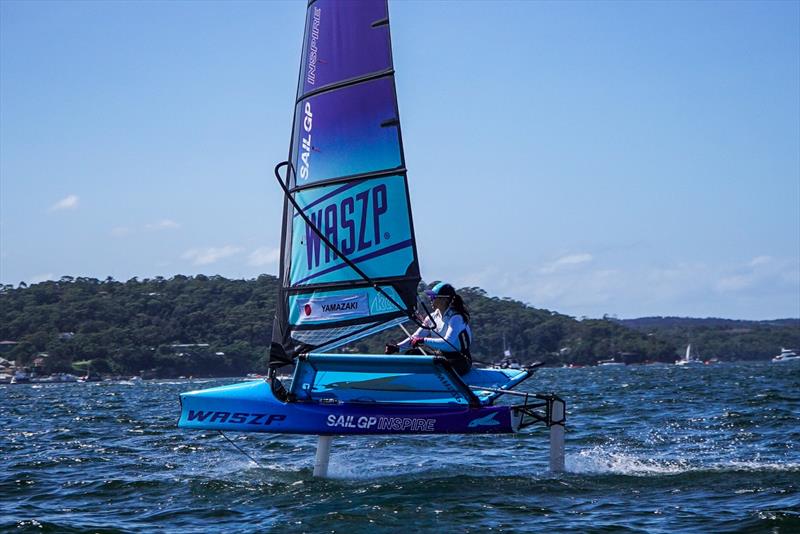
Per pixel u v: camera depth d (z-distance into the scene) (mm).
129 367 198250
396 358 15805
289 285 18047
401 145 17000
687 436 25406
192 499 16047
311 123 17969
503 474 17812
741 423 29000
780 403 39062
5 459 22453
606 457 20328
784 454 20812
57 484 18109
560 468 17688
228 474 18641
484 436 25484
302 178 18016
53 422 36594
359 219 17328
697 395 49750
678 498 15281
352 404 17094
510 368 18172
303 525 13727
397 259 17000
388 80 17141
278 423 17047
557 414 17625
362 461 20266
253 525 13859
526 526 13445
